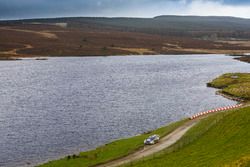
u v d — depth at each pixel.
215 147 58.19
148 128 91.00
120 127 92.06
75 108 117.25
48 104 124.94
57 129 90.12
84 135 84.56
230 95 136.62
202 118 85.19
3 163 67.12
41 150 74.00
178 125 81.00
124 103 125.56
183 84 172.88
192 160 53.53
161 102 127.19
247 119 67.44
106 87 166.25
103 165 59.47
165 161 55.94
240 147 54.47
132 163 57.88
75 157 65.38
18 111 113.06
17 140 80.94
